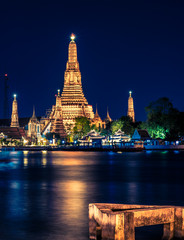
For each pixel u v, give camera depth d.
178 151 189.38
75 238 20.58
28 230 22.31
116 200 33.47
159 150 197.00
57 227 22.97
